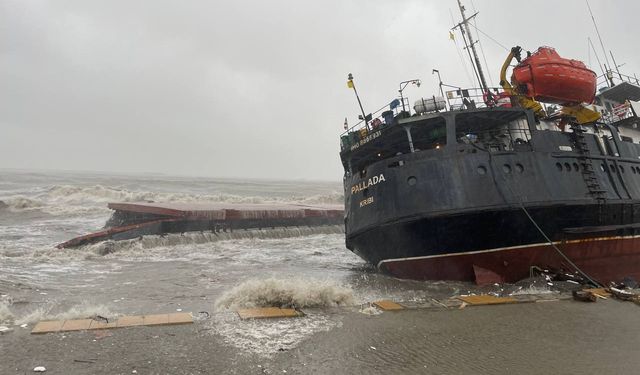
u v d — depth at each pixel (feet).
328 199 181.88
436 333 25.07
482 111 46.65
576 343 23.61
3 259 56.80
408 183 44.91
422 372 19.11
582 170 49.39
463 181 43.27
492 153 44.55
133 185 280.10
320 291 32.24
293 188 361.71
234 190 288.30
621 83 72.64
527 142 47.67
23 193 183.42
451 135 45.37
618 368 19.98
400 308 30.55
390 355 21.21
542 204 43.50
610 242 50.80
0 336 21.85
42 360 18.67
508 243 43.50
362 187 49.83
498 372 19.26
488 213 41.93
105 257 63.41
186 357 19.75
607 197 49.90
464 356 21.27
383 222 45.78
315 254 72.49
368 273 52.54
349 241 54.65
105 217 120.06
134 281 45.27
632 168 57.98
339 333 24.68
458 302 32.81
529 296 35.55
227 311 28.91
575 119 52.26
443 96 48.39
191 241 79.82
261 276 50.01
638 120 68.28
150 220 89.10
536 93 48.93
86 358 19.13
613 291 35.96
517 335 24.90
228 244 81.87
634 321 28.19
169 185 294.87
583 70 50.19
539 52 50.49
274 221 100.53
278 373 18.40
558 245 45.96
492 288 42.01
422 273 46.06
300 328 25.35
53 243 78.43
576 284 41.39
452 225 42.65
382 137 50.98
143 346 21.02
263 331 24.47
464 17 66.13
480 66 63.93
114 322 24.89
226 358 19.89
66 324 24.21
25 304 32.86
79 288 40.70
